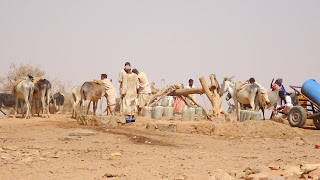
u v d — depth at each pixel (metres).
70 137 13.57
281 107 21.44
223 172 7.54
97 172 7.98
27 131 15.93
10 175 7.56
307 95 19.02
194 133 16.86
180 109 26.83
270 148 12.42
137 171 8.09
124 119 18.47
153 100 25.56
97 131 16.05
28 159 9.39
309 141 14.27
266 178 6.90
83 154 10.48
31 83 22.94
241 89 22.47
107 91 21.75
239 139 15.33
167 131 17.06
